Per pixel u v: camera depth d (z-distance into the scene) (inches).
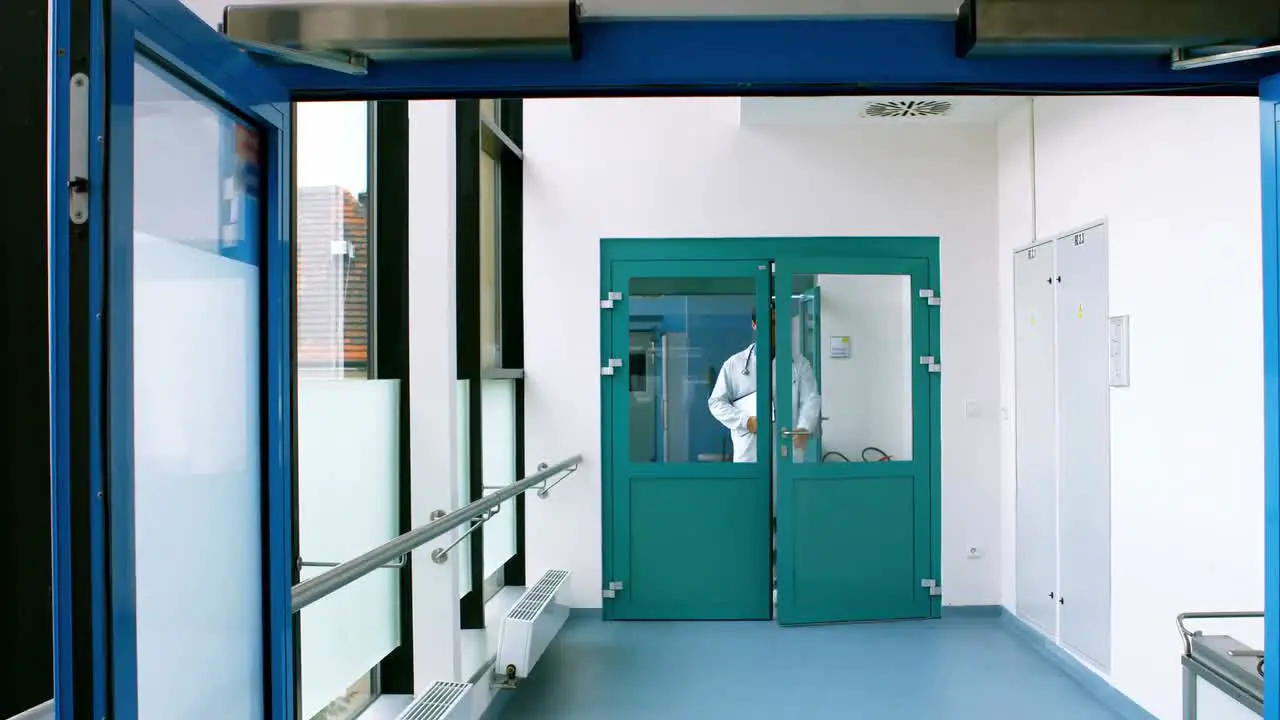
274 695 52.4
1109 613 136.9
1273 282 53.6
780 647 167.5
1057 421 156.6
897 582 186.5
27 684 48.6
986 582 187.3
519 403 187.8
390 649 112.1
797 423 184.9
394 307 114.0
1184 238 116.5
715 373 189.2
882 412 187.6
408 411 113.6
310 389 92.4
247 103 48.4
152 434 41.4
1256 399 103.0
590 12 51.6
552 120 187.8
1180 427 117.6
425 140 112.5
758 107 172.2
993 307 187.3
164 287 42.1
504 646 133.3
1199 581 113.3
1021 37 49.6
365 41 48.9
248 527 50.9
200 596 45.9
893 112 175.9
